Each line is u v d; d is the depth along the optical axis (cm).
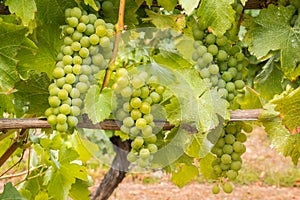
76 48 100
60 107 98
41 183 158
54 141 142
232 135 121
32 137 142
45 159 153
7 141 157
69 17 103
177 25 120
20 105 118
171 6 119
